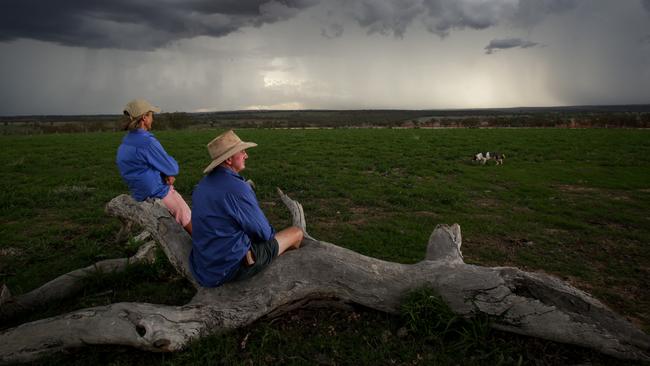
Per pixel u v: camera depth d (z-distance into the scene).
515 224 8.45
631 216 9.11
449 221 8.62
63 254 6.60
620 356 3.54
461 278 4.05
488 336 3.85
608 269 6.20
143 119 5.29
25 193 10.94
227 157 3.70
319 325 4.06
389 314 4.16
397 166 16.30
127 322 3.41
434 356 3.59
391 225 8.16
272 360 3.56
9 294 4.48
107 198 10.52
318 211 9.24
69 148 23.77
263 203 10.10
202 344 3.60
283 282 4.01
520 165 16.72
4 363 3.40
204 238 3.81
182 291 4.98
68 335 3.45
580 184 12.96
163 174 5.44
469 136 30.91
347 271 4.14
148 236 6.80
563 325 3.63
